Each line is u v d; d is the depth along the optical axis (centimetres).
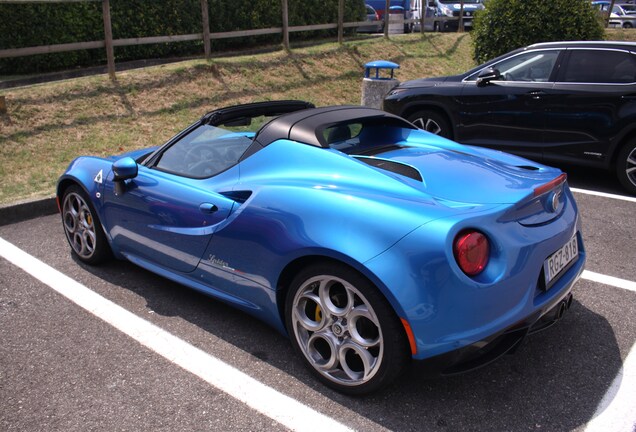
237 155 331
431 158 317
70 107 790
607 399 260
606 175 667
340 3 1274
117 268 416
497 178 292
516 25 1012
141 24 1084
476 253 232
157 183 346
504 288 238
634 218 515
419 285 229
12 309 353
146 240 355
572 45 608
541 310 258
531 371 282
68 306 356
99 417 251
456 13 1984
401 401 260
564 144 612
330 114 332
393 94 743
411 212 242
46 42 974
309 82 1074
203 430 242
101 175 387
